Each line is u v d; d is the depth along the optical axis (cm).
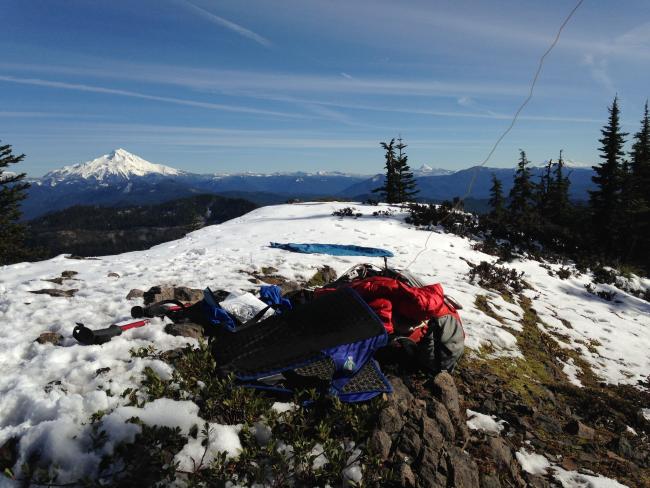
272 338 430
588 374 794
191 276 849
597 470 446
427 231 1758
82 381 393
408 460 355
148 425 326
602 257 1931
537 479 402
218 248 1208
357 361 420
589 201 4153
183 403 353
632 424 611
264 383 393
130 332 491
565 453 464
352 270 666
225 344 434
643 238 3597
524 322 945
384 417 380
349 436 366
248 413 353
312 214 2067
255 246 1267
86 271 873
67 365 418
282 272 962
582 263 1736
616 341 987
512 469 400
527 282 1323
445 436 404
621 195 3894
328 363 411
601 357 891
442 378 479
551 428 504
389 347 505
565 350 867
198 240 1405
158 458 304
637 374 836
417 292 503
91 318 557
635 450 506
